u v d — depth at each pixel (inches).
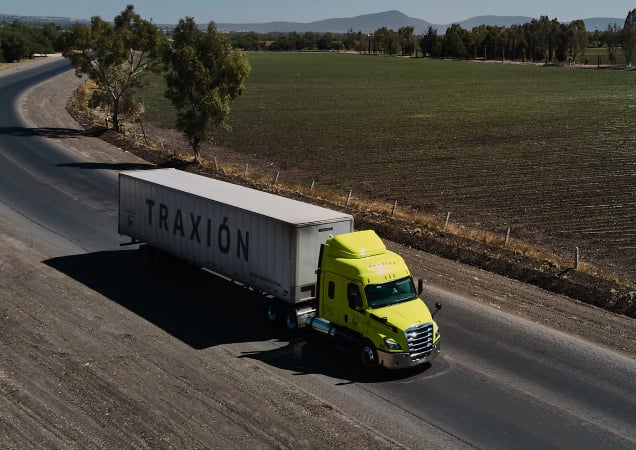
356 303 712.4
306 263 774.5
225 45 1786.4
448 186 1628.9
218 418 590.6
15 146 2046.0
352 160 1977.1
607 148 2151.8
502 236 1210.0
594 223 1302.9
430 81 5036.9
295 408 616.4
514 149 2151.8
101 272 1010.7
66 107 2957.7
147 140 2239.2
